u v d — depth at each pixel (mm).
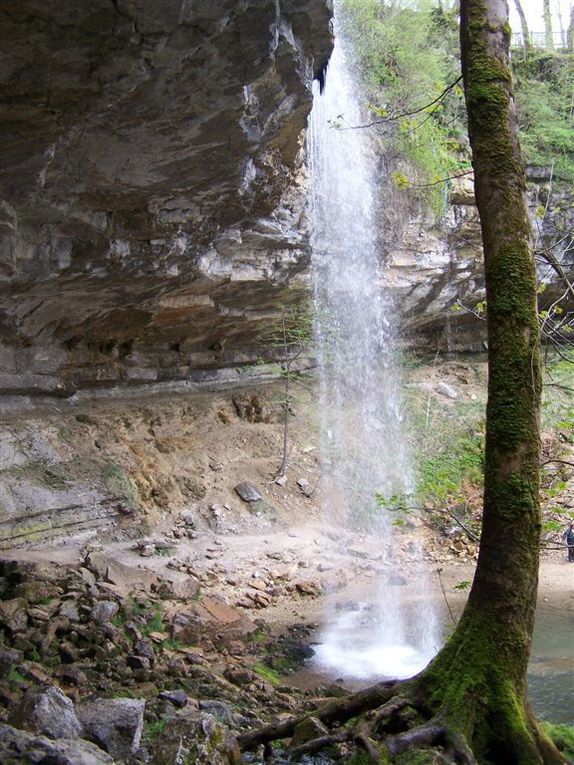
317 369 20797
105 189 9977
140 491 14781
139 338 16359
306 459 18062
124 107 8055
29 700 5055
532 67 22297
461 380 22438
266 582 13258
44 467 13320
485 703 5277
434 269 20109
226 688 8070
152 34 6945
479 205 5836
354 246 17906
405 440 19438
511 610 5438
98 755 4508
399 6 19953
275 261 15742
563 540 16109
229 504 15914
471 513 16562
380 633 11250
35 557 11281
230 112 8742
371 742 5012
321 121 16391
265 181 12031
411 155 18859
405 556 15781
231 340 18688
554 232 18688
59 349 14805
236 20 7254
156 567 12727
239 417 18516
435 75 19641
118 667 7848
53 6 6332
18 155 8391
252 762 5562
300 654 10211
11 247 10445
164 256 12469
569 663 9672
